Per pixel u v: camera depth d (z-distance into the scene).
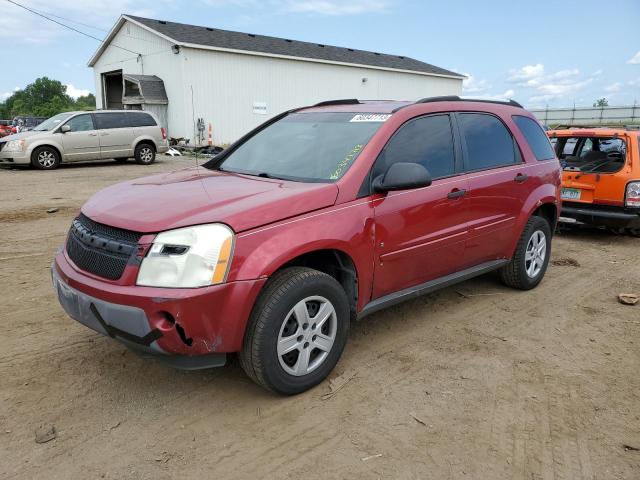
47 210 9.06
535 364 3.85
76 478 2.59
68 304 3.17
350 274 3.58
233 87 25.50
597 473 2.70
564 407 3.29
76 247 3.26
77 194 10.97
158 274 2.81
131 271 2.85
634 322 4.70
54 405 3.17
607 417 3.19
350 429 3.02
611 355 4.03
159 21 26.05
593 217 7.58
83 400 3.24
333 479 2.62
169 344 2.82
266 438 2.92
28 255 6.30
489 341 4.22
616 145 7.91
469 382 3.56
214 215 2.96
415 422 3.10
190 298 2.77
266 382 3.14
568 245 7.76
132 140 17.03
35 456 2.73
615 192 7.42
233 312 2.90
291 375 3.24
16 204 9.68
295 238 3.13
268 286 3.10
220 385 3.46
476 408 3.26
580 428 3.07
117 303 2.85
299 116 4.66
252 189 3.44
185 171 4.34
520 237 5.16
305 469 2.69
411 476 2.65
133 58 26.69
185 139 24.16
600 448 2.89
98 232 3.13
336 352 3.49
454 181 4.24
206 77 24.45
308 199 3.29
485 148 4.70
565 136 8.23
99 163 17.84
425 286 4.18
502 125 5.00
